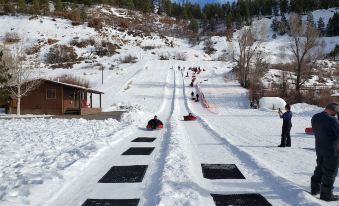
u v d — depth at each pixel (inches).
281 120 1273.4
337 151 296.5
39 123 1096.8
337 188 343.3
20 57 1739.7
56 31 4817.9
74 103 1770.4
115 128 943.7
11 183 350.0
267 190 331.6
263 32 2832.2
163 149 575.2
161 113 1798.7
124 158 490.3
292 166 438.6
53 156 502.9
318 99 1866.4
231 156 510.6
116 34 5221.5
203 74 3233.3
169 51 4803.2
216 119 1330.0
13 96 1676.9
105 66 3688.5
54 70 3467.0
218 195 315.0
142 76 3083.2
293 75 2503.7
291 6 7421.3
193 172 401.4
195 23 6609.3
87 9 6407.5
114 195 316.8
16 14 5265.8
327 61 3481.8
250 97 2096.5
